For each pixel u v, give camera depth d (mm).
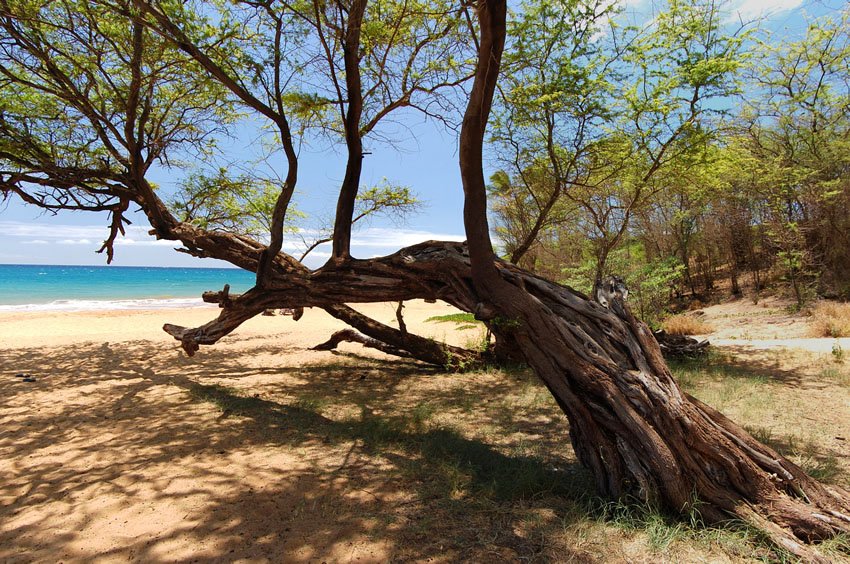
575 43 9031
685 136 9758
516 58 8945
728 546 3037
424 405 6969
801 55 17125
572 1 8492
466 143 4332
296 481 4117
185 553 2986
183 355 11562
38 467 4527
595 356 4078
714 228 22094
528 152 10531
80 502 3742
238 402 6922
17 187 9000
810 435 5312
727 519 3258
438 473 4344
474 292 5043
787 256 17000
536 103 9055
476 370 9781
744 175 17828
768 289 20078
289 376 9258
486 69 4047
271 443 5172
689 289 25250
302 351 12367
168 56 8289
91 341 13828
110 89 8641
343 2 6098
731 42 9164
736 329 14820
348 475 4270
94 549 3049
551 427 5973
